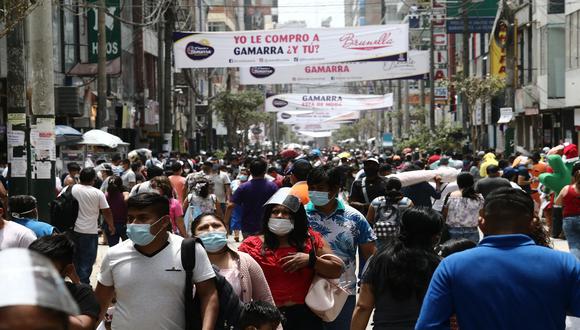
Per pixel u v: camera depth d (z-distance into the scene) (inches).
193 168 1192.8
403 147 2059.5
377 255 243.4
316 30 1334.9
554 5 1704.0
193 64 1336.1
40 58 594.9
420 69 1525.6
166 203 223.1
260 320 237.3
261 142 3833.7
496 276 176.4
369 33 1333.7
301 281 281.1
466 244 269.0
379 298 241.1
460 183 471.8
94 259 509.0
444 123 1948.8
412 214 241.6
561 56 1704.0
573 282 177.0
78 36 1344.7
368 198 507.8
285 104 2161.7
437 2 2030.0
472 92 1753.2
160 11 1456.7
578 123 1567.4
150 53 2026.3
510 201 183.5
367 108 2148.1
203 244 255.4
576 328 277.6
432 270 236.8
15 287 81.7
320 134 3710.6
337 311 280.1
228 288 230.4
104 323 245.3
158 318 221.0
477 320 176.4
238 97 2672.2
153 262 223.1
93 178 506.3
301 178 450.9
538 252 179.2
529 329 175.0
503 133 2181.3
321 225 317.4
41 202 595.2
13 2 466.6
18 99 589.9
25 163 593.9
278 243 282.8
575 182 525.7
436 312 179.3
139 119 1780.3
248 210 505.0
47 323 82.4
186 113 2444.6
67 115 1226.6
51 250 225.9
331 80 1531.7
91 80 1296.8
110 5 1331.2
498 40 1800.0
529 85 1861.5
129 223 222.7
